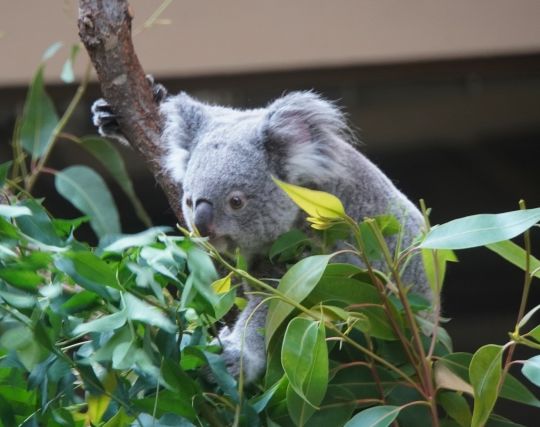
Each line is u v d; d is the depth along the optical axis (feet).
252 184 21.48
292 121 22.04
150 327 16.03
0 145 45.85
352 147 23.82
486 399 15.88
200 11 41.75
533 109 46.65
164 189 23.57
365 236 17.89
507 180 49.73
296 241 19.29
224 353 18.89
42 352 15.60
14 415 17.13
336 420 17.01
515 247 17.04
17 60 42.01
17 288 15.96
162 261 16.28
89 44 23.59
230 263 21.95
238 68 41.78
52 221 17.78
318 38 41.75
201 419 16.58
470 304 52.24
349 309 17.34
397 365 17.62
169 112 23.67
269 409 17.22
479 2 41.50
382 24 41.73
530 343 15.74
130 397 16.37
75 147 47.06
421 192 50.14
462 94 46.24
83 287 15.90
